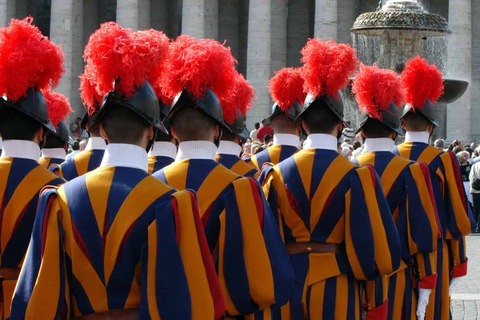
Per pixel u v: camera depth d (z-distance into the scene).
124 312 9.97
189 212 10.06
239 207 11.79
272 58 121.50
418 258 16.72
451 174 18.64
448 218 18.59
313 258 14.48
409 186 16.58
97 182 10.37
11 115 12.85
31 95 12.79
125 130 10.61
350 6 118.38
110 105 10.60
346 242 14.25
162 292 9.66
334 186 14.42
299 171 14.63
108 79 10.54
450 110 101.50
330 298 14.28
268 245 11.66
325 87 14.84
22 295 10.09
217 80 12.35
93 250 10.05
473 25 114.75
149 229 9.91
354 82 16.95
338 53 14.77
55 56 12.57
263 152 20.12
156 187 10.31
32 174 12.83
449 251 18.89
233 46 127.62
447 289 18.39
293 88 19.27
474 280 34.28
